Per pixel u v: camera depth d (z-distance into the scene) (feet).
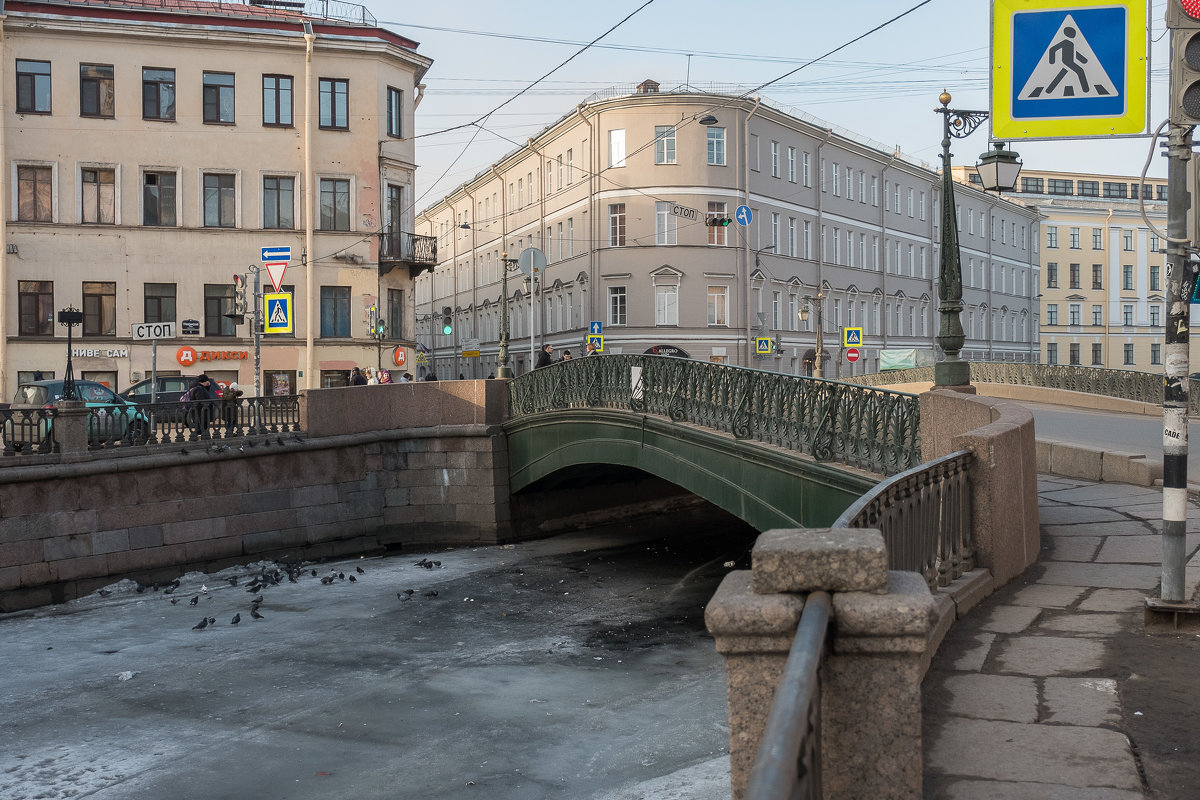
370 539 81.20
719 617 10.50
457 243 237.25
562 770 31.81
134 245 118.52
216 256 120.98
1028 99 22.36
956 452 24.61
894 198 210.59
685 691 39.99
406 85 131.23
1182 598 21.21
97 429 64.64
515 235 197.88
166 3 122.93
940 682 17.94
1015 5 22.40
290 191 123.65
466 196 229.04
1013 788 13.28
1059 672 18.33
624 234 157.17
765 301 164.25
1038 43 22.26
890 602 10.53
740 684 10.71
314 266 123.65
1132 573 27.20
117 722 39.19
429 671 44.96
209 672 45.80
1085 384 109.91
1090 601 23.97
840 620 10.59
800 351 172.96
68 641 51.85
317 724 38.04
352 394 80.64
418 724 37.47
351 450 80.48
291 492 76.13
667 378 57.62
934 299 224.12
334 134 124.88
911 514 20.24
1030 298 273.95
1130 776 13.58
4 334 113.29
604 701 39.34
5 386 113.60
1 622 56.49
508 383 84.94
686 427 53.98
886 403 37.42
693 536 82.17
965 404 31.91
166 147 119.55
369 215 126.11
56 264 116.06
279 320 74.95
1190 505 38.58
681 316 155.12
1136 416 90.22
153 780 33.01
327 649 49.37
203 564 69.87
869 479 37.47
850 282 191.01
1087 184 296.10
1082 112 21.98
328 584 65.51
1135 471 46.06
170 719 39.34
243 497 72.84
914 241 217.15
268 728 37.86
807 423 43.34
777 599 10.62
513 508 83.97
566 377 72.79
